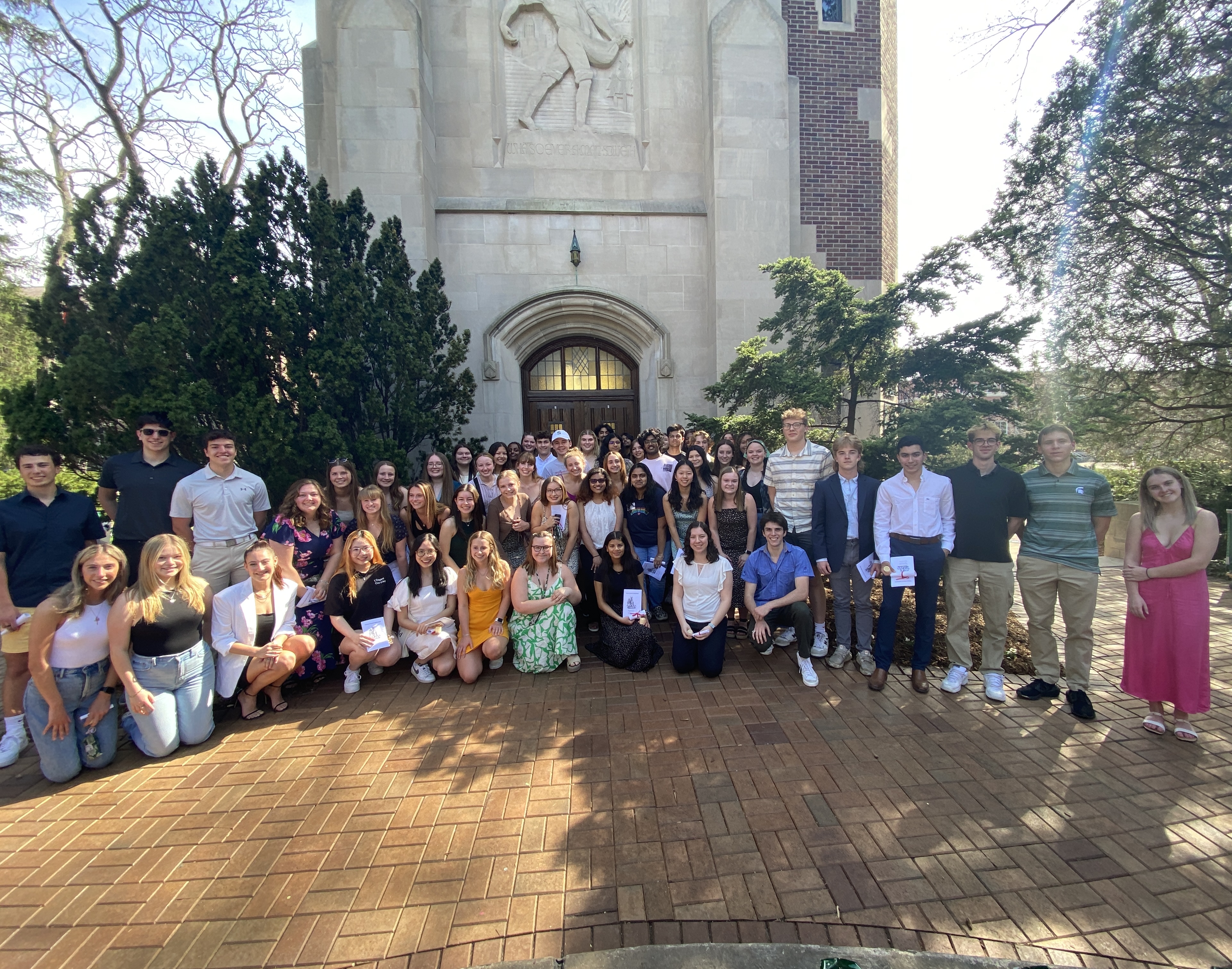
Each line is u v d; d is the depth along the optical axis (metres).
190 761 3.29
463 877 2.37
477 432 8.91
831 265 9.74
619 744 3.34
